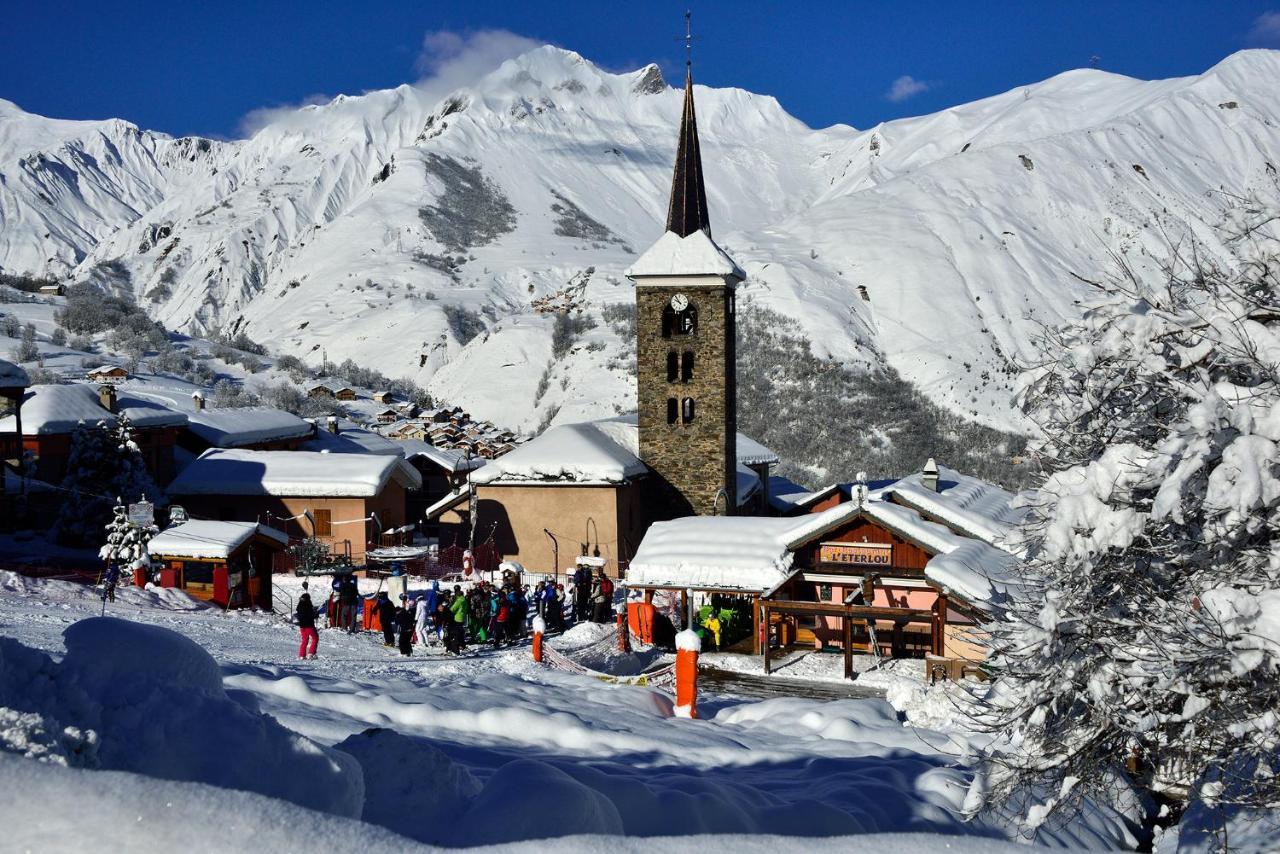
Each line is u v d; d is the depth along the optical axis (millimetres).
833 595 35188
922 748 13781
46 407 50625
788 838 4359
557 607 34375
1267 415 7371
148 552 33781
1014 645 9008
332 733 10828
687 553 36844
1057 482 8805
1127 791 10875
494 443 95062
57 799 3158
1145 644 8312
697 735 13727
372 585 42031
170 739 4676
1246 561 7945
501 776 5715
